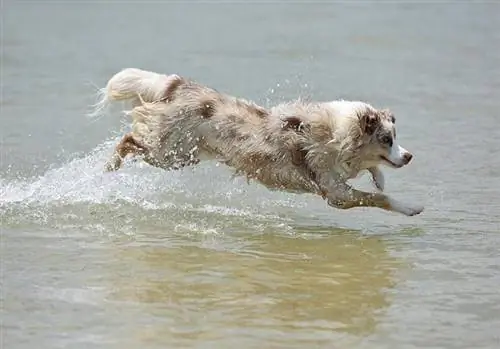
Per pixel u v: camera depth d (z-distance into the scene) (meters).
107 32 25.95
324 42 24.34
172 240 10.54
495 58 22.34
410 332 7.96
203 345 7.56
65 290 8.75
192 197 12.34
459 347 7.64
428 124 16.28
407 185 13.00
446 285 9.17
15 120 16.23
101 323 7.98
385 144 11.29
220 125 11.82
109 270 9.37
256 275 9.40
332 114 11.31
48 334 7.71
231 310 8.38
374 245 10.57
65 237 10.45
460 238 10.80
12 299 8.48
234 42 24.38
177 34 25.70
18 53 22.59
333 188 11.42
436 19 27.83
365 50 23.36
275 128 11.54
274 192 12.75
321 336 7.82
